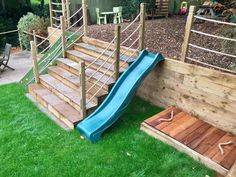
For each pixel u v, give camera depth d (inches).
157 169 132.1
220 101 154.6
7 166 135.2
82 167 133.8
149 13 416.2
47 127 172.1
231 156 133.0
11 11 459.8
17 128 170.2
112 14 423.8
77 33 281.9
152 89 198.2
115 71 189.5
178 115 172.4
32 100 213.5
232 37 185.2
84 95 167.2
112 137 159.9
